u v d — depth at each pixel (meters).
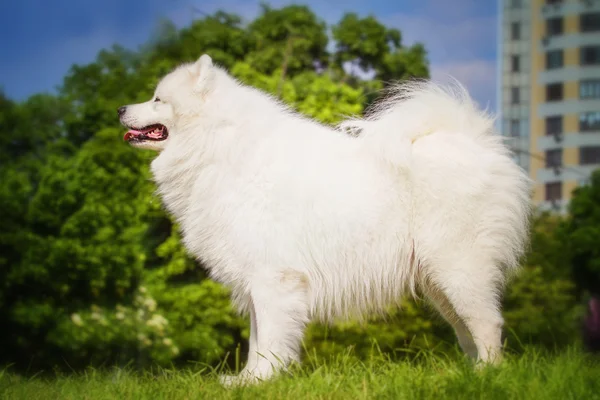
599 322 11.57
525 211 5.25
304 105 11.62
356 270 5.12
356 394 4.24
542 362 4.67
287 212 5.04
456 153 5.07
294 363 5.04
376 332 10.45
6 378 5.91
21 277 11.49
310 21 15.16
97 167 12.05
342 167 5.14
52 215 11.84
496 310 5.10
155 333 11.26
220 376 5.05
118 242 11.75
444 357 5.64
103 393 4.64
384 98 5.70
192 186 5.32
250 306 5.29
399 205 5.09
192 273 12.44
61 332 11.23
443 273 5.06
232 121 5.19
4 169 13.05
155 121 5.36
